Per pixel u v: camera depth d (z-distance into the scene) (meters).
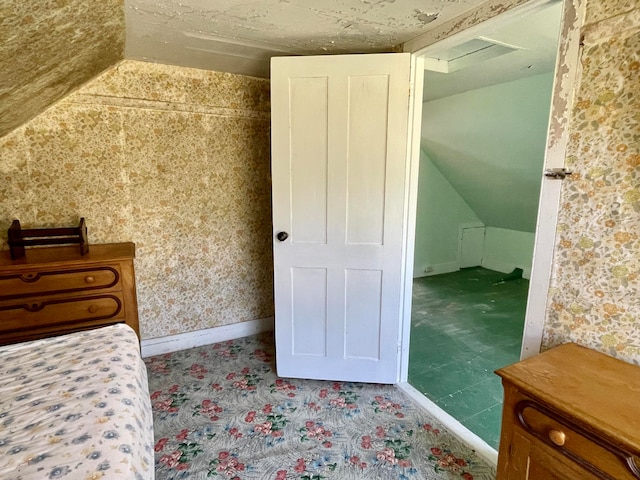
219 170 2.75
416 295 4.08
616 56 1.13
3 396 1.12
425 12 1.64
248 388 2.29
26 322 1.98
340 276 2.21
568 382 1.07
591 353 1.24
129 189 2.47
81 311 2.08
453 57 2.42
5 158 2.14
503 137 3.39
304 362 2.34
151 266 2.63
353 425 1.95
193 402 2.14
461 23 1.68
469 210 5.06
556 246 1.34
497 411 2.10
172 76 2.48
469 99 3.25
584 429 0.92
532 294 1.44
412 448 1.79
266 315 3.13
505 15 1.49
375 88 1.99
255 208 2.94
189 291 2.79
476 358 2.71
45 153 2.22
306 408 2.09
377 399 2.18
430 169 4.63
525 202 4.19
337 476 1.62
